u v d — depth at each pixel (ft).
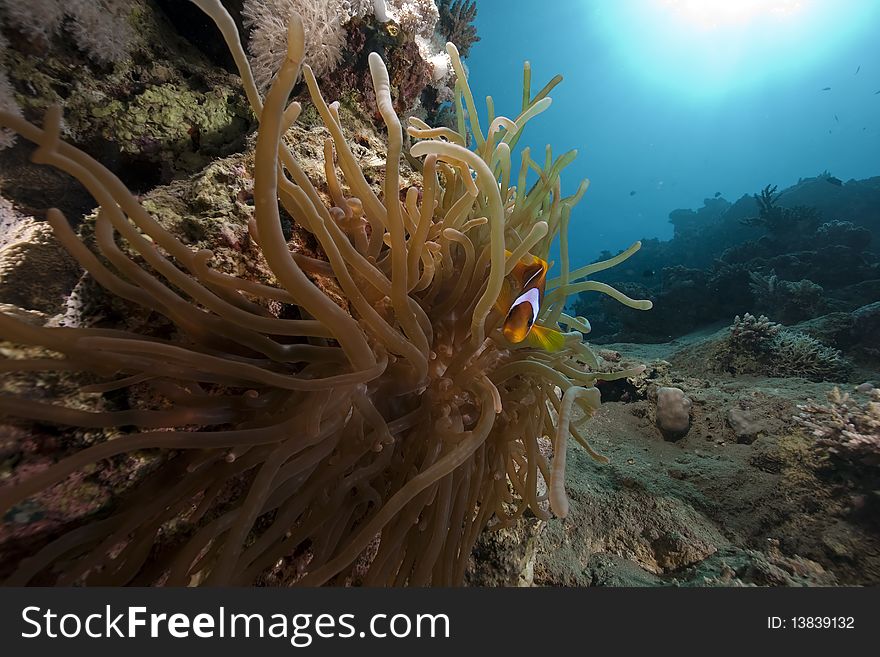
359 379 3.56
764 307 29.96
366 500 4.55
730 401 14.39
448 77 12.40
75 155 2.87
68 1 6.46
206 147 7.79
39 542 3.24
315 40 7.99
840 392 14.38
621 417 15.33
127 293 3.39
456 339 5.38
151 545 3.67
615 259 6.66
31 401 2.88
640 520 9.52
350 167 4.23
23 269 4.92
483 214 5.75
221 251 4.53
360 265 3.90
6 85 6.14
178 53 8.12
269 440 3.54
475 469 5.26
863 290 29.37
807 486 11.00
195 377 3.60
